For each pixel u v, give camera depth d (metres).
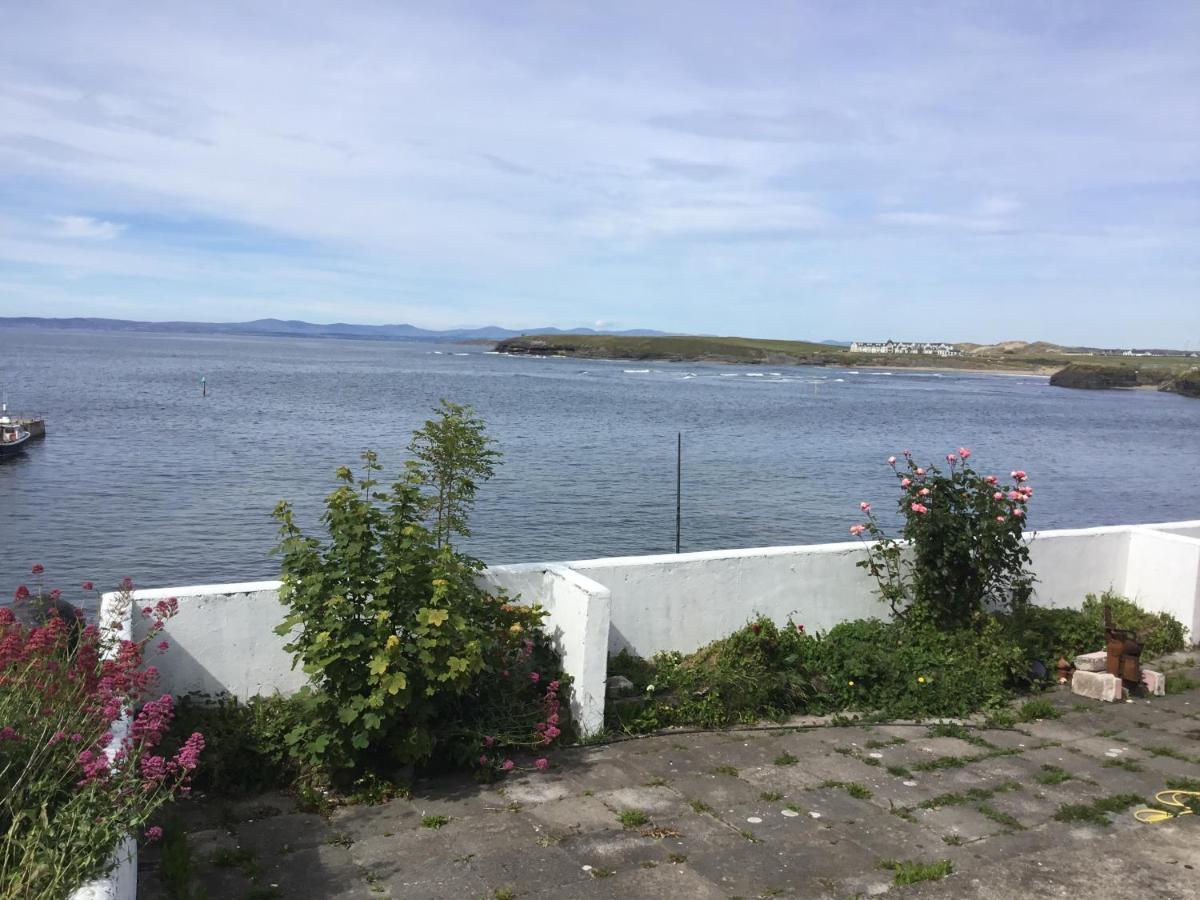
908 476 8.00
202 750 4.92
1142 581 9.09
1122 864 4.42
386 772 5.13
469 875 4.16
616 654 6.68
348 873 4.15
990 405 93.81
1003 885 4.19
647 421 59.28
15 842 3.10
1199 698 7.17
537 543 22.75
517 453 40.16
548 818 4.78
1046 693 7.21
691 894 4.05
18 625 4.71
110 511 24.88
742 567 7.18
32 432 39.28
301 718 5.07
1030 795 5.24
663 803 5.00
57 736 3.52
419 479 6.20
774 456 43.12
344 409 59.06
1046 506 33.34
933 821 4.86
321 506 26.00
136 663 4.41
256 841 4.43
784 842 4.58
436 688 5.01
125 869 3.36
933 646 7.27
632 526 25.08
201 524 23.41
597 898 3.99
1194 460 49.88
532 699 5.85
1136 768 5.70
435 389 84.81
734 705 6.33
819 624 7.63
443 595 5.06
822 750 5.86
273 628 5.56
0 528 22.55
